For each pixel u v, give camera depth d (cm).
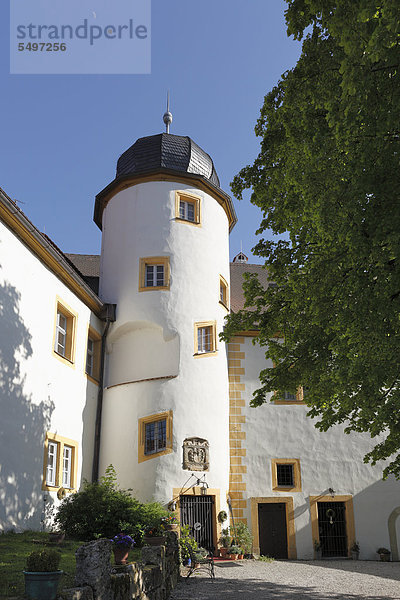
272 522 2023
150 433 1909
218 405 1988
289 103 1023
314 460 2084
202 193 2230
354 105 758
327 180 951
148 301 2039
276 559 1952
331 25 744
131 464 1880
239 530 1905
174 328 2002
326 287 1019
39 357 1548
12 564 898
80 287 1822
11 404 1390
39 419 1522
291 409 2130
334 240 985
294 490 2044
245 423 2091
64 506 1455
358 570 1653
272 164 1231
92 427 1917
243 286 1388
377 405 1109
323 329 1228
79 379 1827
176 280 2066
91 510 1409
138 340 2052
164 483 1819
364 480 2088
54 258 1619
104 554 731
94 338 2038
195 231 2161
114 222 2228
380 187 795
